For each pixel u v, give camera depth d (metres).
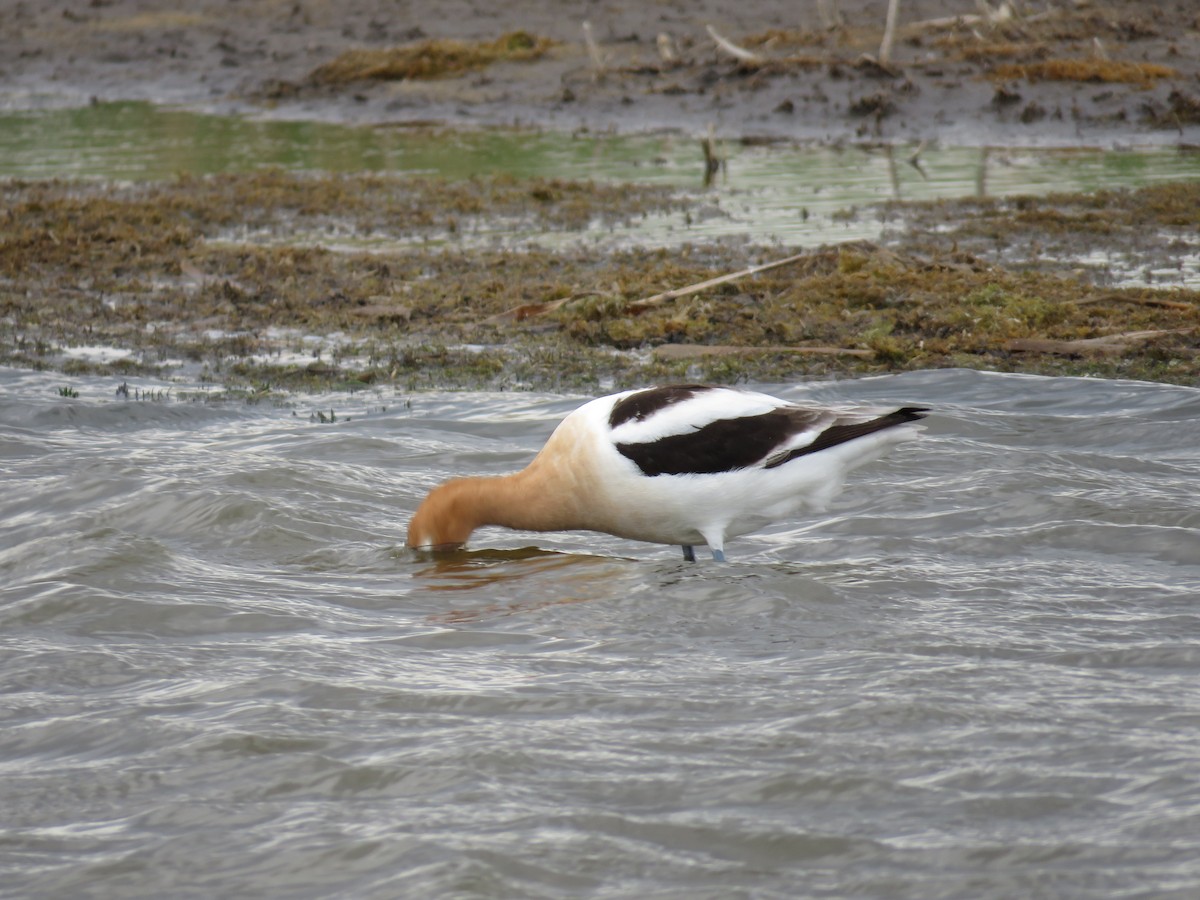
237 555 11.23
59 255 24.00
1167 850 6.51
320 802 7.16
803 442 10.45
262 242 25.23
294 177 30.81
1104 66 34.28
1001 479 12.41
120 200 28.44
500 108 37.78
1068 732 7.71
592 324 19.00
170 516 11.81
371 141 35.16
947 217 25.11
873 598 9.98
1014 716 7.93
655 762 7.47
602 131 35.31
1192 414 14.53
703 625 9.54
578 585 10.41
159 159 33.44
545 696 8.31
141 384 17.02
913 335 18.08
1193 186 26.56
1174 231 23.66
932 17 39.97
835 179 29.02
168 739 7.82
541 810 7.00
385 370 17.47
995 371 16.45
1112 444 13.82
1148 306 18.84
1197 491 12.12
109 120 39.00
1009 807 6.95
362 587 10.51
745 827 6.82
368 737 7.82
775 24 41.31
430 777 7.35
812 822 6.86
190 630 9.62
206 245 24.84
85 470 12.91
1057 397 15.41
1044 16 38.28
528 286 21.23
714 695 8.31
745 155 31.94
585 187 28.95
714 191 28.38
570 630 9.50
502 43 41.31
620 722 7.97
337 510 12.22
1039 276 20.45
